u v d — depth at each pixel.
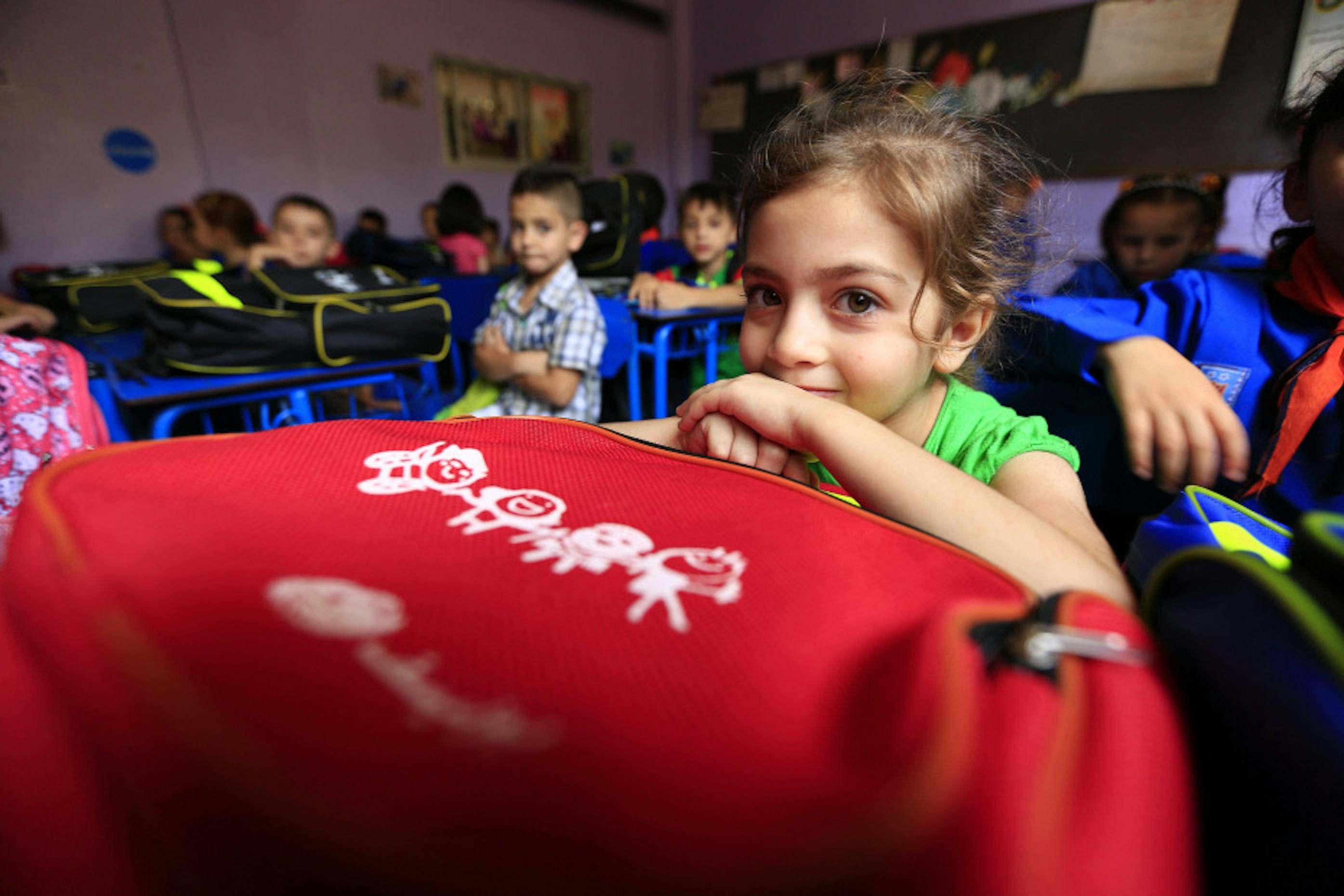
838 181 0.46
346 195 4.26
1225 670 0.20
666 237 5.23
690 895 0.13
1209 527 0.35
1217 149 3.55
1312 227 0.65
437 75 4.52
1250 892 0.21
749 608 0.22
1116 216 1.92
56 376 1.00
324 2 3.95
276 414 1.51
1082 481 0.74
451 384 2.80
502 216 5.09
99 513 0.24
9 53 3.08
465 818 0.14
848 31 4.71
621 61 5.51
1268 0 3.29
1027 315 0.68
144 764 0.16
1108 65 3.77
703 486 0.34
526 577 0.24
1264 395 0.67
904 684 0.18
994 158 0.57
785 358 0.49
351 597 0.21
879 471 0.37
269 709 0.16
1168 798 0.16
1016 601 0.24
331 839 0.14
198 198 3.57
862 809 0.14
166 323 1.18
